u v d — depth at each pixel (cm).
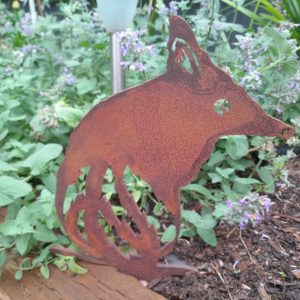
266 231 54
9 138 71
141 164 41
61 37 96
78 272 47
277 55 64
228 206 48
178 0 109
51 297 44
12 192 45
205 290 45
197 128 39
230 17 118
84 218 44
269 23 88
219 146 63
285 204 59
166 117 39
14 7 121
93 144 41
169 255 50
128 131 40
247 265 48
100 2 59
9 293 46
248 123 39
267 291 45
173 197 42
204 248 51
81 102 77
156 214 55
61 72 86
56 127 66
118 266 46
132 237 44
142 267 46
